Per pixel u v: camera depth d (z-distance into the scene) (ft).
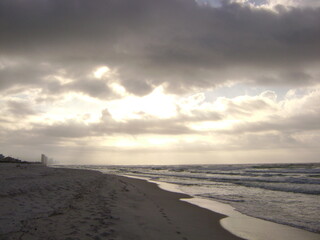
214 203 43.19
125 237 19.57
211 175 135.44
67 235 18.67
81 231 19.84
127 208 31.81
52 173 77.15
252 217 32.09
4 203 26.50
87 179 68.44
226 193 57.57
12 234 18.15
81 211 26.99
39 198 31.37
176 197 50.31
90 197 37.47
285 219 31.07
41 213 24.39
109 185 60.85
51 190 38.70
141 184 79.10
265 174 132.26
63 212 25.86
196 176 128.67
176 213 33.17
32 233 18.67
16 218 21.85
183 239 21.09
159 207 36.65
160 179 108.06
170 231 23.09
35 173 68.44
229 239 22.56
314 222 29.48
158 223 25.61
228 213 34.58
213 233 24.12
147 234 21.16
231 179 101.81
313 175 116.88
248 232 25.05
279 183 78.74
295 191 58.95
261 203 43.39
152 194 53.62
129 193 49.55
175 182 89.86
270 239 23.03
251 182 84.94
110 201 35.81
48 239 17.63
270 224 28.53
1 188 32.60
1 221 20.63
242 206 40.32
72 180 58.95
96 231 20.16
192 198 49.11
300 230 25.96
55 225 21.03
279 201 45.44
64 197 34.19
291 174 126.72
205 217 31.55
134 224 23.72
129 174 159.33
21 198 29.91
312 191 57.62
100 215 25.70
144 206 35.81
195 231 24.27
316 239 23.08
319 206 40.22
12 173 61.21
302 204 42.01
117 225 22.56
